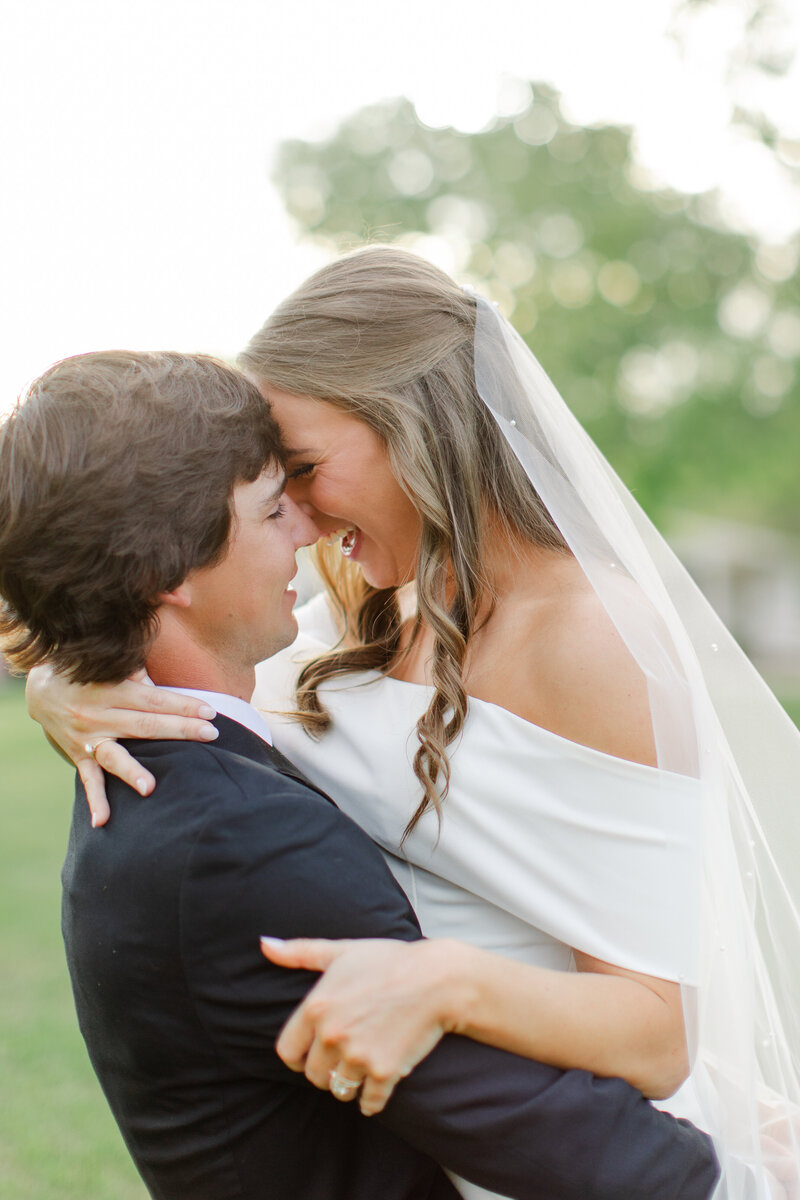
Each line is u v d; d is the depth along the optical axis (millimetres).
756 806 1747
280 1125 1387
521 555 1756
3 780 11008
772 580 38938
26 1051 4051
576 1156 1316
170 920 1337
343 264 1866
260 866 1324
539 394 1774
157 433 1436
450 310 1830
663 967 1475
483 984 1297
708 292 13312
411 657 1945
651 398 13562
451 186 14422
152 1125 1432
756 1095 1548
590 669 1559
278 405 1771
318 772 1869
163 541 1432
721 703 1777
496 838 1616
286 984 1308
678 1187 1376
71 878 1491
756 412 13188
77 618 1449
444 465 1754
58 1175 3174
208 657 1596
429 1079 1287
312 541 1834
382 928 1337
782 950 1725
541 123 14203
